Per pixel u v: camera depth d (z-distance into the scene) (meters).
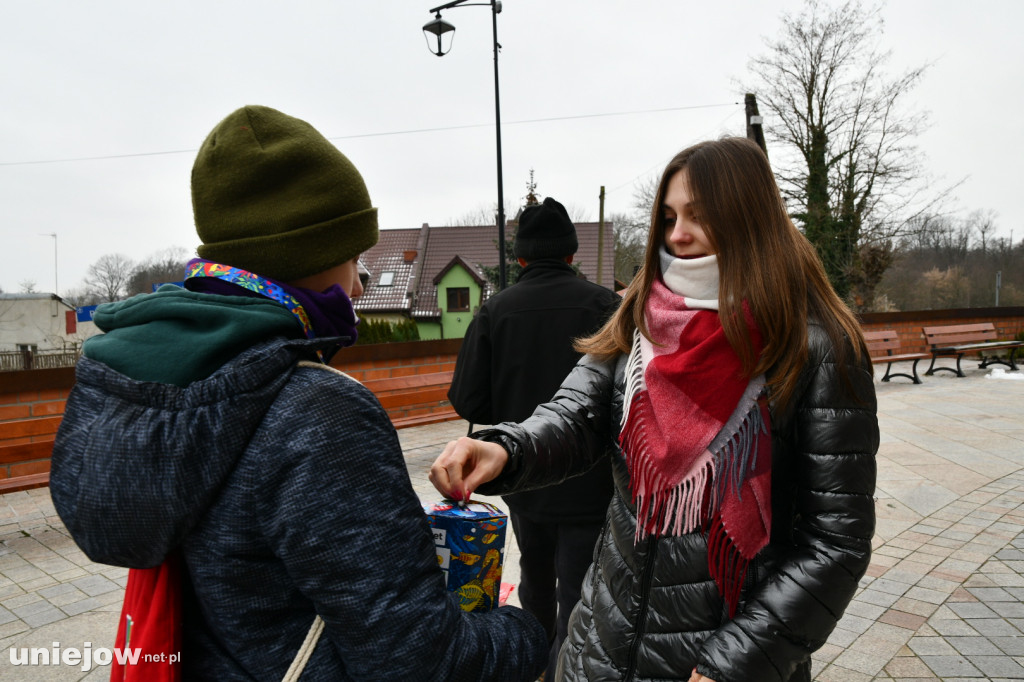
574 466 1.43
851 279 24.69
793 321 1.25
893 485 5.33
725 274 1.28
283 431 0.84
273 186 1.02
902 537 4.23
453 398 2.71
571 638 1.50
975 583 3.51
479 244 43.81
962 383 10.69
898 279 39.31
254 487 0.83
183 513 0.83
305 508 0.82
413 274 42.91
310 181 1.03
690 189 1.33
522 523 2.47
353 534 0.83
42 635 3.02
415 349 8.14
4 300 39.22
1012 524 4.41
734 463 1.22
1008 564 3.75
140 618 0.92
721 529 1.23
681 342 1.32
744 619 1.18
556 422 1.42
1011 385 10.33
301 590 0.84
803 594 1.17
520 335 2.54
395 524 0.88
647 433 1.29
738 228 1.29
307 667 0.87
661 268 1.46
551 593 2.56
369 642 0.83
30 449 5.17
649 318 1.40
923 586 3.49
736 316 1.25
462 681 0.92
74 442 0.90
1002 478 5.48
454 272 41.31
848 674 2.69
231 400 0.84
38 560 3.92
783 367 1.24
